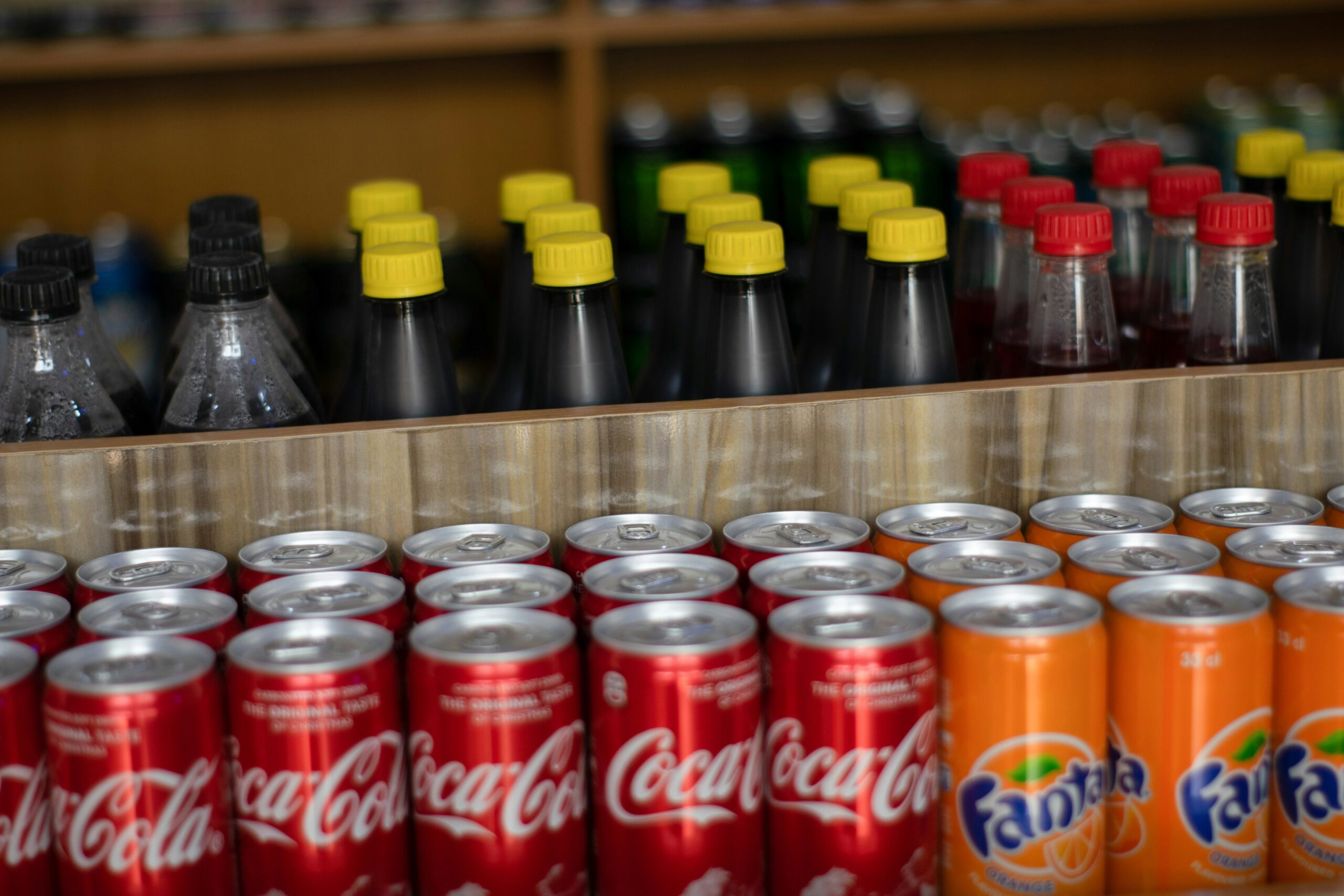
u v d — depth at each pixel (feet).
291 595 2.64
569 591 2.64
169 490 2.92
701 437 3.04
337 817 2.38
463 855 2.42
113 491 2.91
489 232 7.16
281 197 7.00
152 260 6.20
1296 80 7.40
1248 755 2.53
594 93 6.02
